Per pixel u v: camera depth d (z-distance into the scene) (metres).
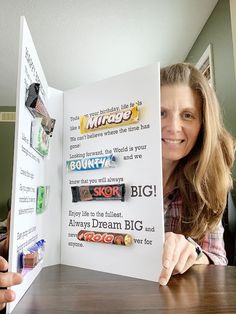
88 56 2.31
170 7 1.70
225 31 1.55
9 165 3.61
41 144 0.48
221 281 0.45
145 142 0.49
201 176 0.77
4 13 1.74
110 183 0.52
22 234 0.41
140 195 0.49
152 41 2.08
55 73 2.64
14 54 2.27
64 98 0.62
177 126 0.67
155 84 0.49
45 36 1.99
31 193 0.46
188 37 2.05
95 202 0.54
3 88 3.08
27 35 0.44
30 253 0.42
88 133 0.57
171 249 0.46
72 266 0.55
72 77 2.74
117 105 0.53
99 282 0.45
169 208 0.79
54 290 0.41
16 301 0.36
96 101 0.56
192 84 0.70
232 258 1.02
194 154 0.78
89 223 0.54
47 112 0.54
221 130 0.84
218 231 0.78
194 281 0.45
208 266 0.55
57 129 0.60
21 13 1.74
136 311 0.34
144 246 0.47
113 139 0.53
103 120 0.54
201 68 1.95
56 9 1.71
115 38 2.03
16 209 0.38
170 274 0.45
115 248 0.50
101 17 1.78
